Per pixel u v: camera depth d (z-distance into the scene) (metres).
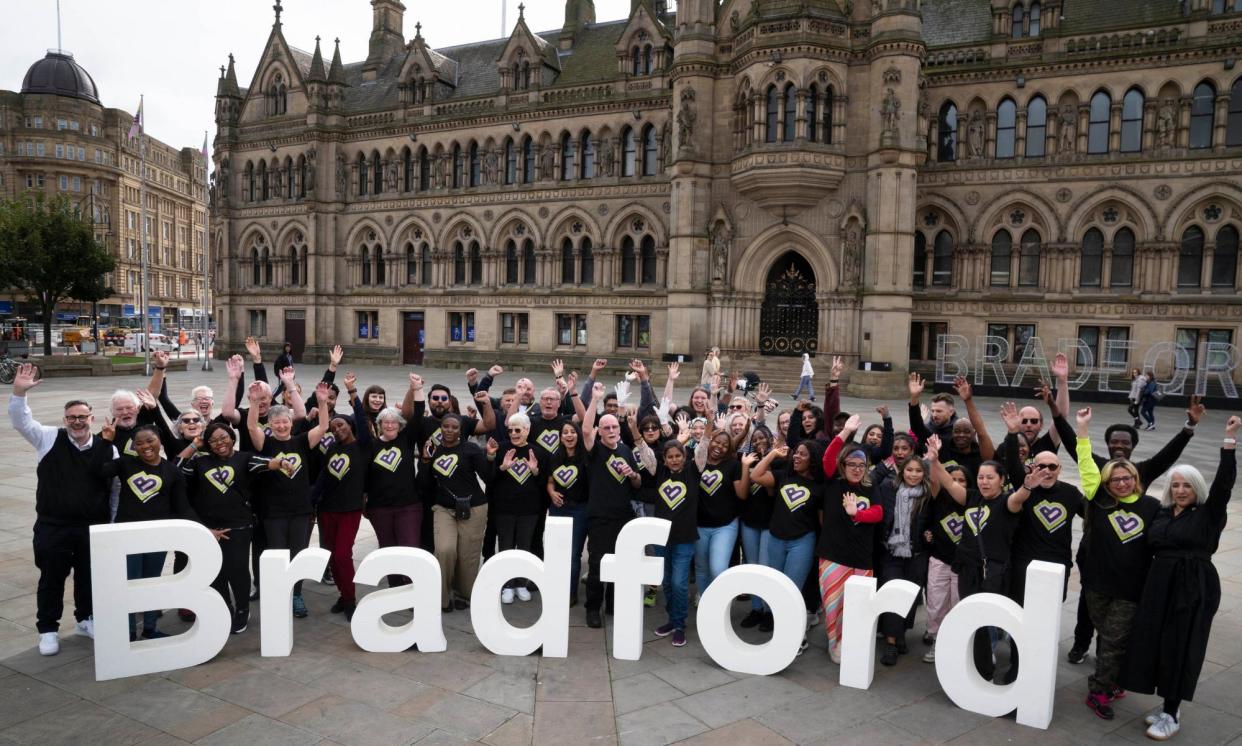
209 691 7.77
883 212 35.50
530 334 48.53
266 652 8.53
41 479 8.56
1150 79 36.28
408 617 10.12
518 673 8.28
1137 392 27.55
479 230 49.72
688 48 39.06
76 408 8.51
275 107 55.78
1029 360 38.78
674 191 39.94
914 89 35.12
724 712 7.52
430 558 8.69
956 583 8.69
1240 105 35.16
